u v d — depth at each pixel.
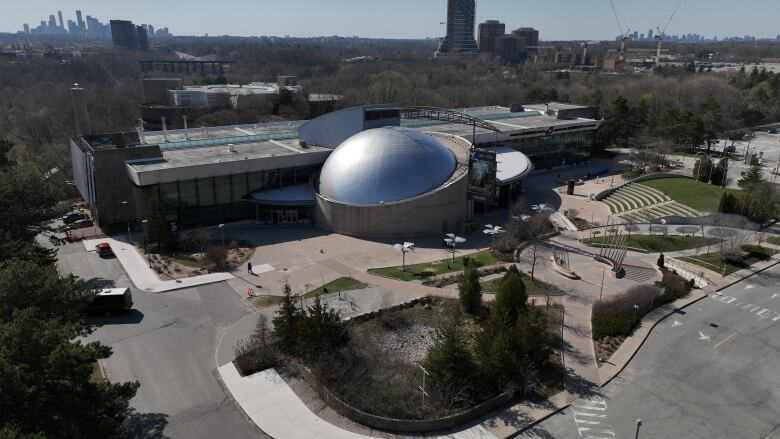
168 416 37.69
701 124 130.25
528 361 42.00
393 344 47.00
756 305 56.38
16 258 41.44
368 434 36.22
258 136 99.38
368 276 61.75
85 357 28.81
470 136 101.75
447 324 43.38
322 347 42.72
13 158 108.00
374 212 74.44
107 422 29.44
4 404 25.47
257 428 36.72
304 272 62.97
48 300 35.41
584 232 78.31
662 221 81.62
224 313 52.53
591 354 46.00
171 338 47.81
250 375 42.22
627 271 64.19
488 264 65.50
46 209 58.59
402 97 183.75
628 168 117.94
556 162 119.62
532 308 44.44
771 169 116.44
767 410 39.69
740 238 68.88
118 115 161.75
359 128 90.94
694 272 64.19
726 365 45.34
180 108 154.50
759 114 173.12
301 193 83.00
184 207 76.81
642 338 48.88
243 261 66.31
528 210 87.31
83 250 69.12
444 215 77.06
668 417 38.62
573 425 37.56
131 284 59.00
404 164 76.69
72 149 95.88
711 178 101.88
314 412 38.19
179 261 65.75
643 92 193.75
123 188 78.56
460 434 36.38
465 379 39.06
